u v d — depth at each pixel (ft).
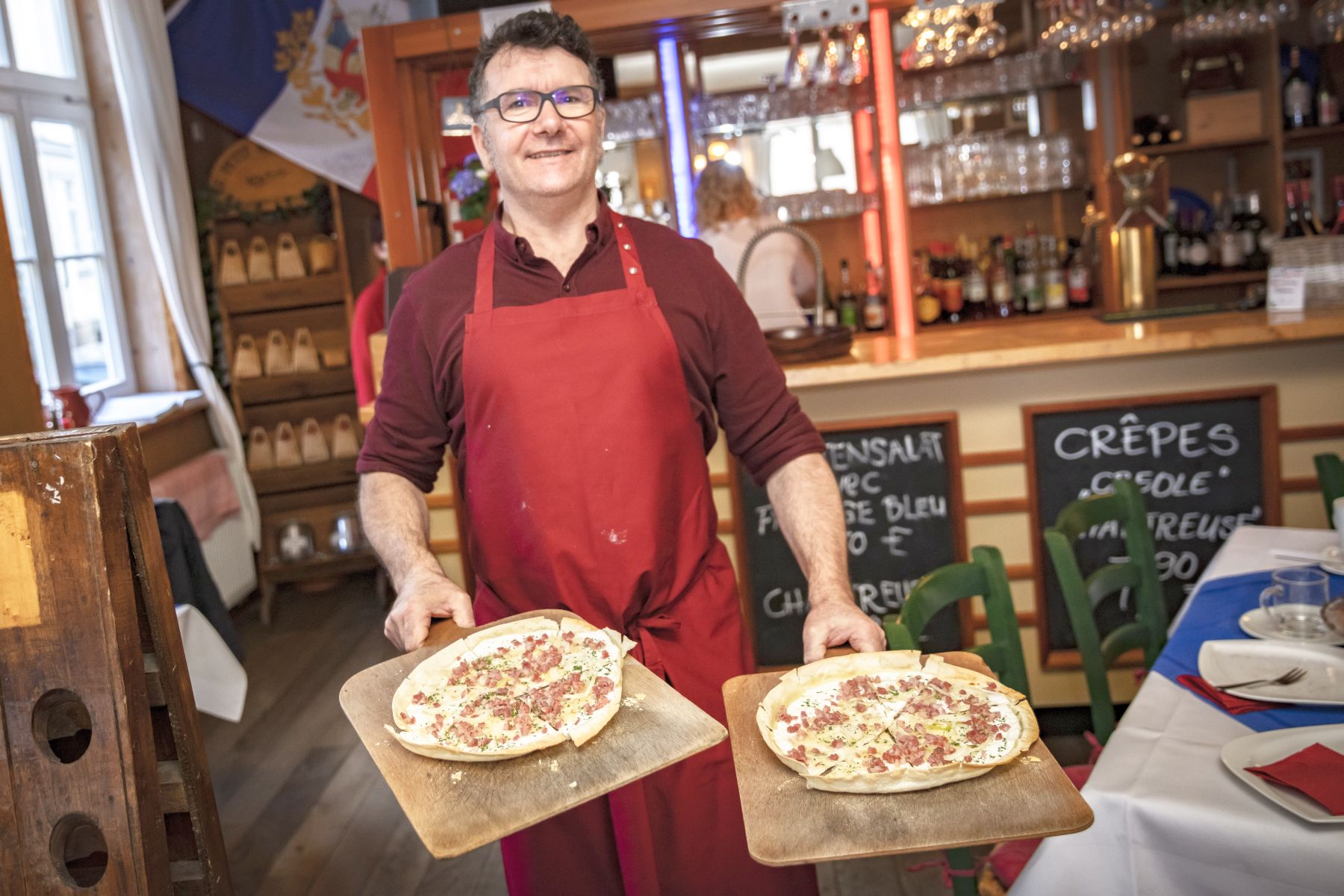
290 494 17.81
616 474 5.10
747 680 4.21
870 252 14.99
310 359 17.63
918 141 16.47
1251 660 5.51
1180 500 10.52
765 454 5.56
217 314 17.54
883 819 3.22
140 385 16.83
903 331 13.33
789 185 16.43
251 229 17.83
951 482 10.74
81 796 3.72
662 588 5.20
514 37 5.05
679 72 13.66
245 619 16.71
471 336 5.21
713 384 5.58
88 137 15.85
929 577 5.96
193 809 4.02
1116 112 15.11
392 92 12.34
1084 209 16.53
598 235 5.31
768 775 3.51
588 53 5.19
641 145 16.62
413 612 4.72
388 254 12.60
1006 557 10.81
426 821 3.31
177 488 14.67
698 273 5.43
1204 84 16.49
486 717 3.87
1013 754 3.43
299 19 17.20
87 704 3.71
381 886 9.09
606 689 3.97
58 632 3.71
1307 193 14.47
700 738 3.68
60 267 15.11
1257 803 4.20
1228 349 10.31
